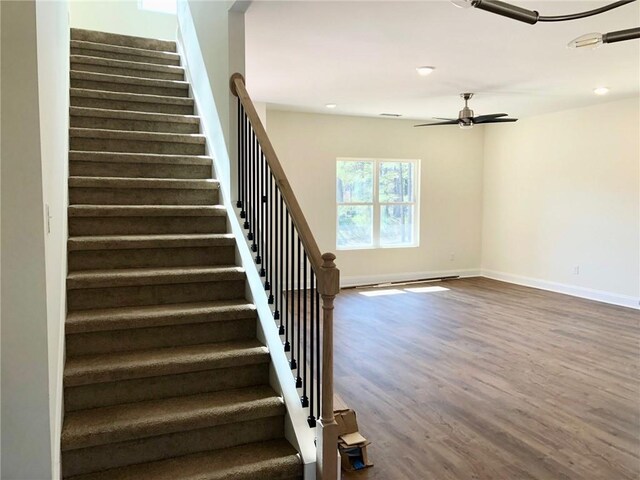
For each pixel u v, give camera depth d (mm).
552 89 5641
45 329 1872
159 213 3355
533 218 7754
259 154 3115
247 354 2697
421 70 4730
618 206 6492
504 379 3959
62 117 3062
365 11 3236
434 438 3012
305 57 4340
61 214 2717
